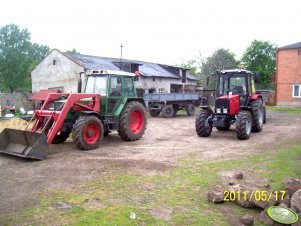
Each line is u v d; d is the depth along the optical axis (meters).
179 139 10.62
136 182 5.75
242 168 6.70
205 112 10.98
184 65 44.25
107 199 4.95
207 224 4.17
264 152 8.27
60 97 8.85
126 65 26.42
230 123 11.01
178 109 20.53
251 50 34.03
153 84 28.22
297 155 7.78
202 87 35.28
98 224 4.10
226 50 39.31
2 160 7.37
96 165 6.87
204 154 8.14
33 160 7.36
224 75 11.73
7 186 5.57
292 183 5.18
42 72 27.36
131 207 4.65
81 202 4.82
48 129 8.31
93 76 9.91
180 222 4.21
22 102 21.92
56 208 4.60
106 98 9.48
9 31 57.31
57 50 26.00
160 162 7.20
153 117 19.53
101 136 8.91
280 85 27.67
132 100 10.52
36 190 5.35
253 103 11.55
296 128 12.80
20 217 4.30
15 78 55.88
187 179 5.93
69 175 6.18
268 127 13.30
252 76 11.92
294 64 26.97
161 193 5.22
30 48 59.53
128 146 9.25
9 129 7.90
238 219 4.34
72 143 9.66
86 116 8.60
